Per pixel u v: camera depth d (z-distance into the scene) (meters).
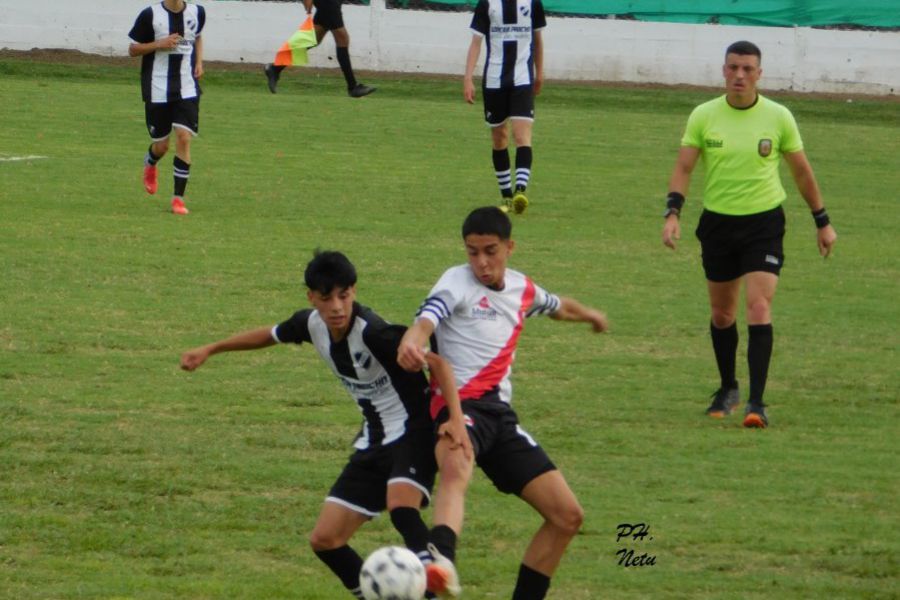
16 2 110.69
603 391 32.91
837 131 90.12
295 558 22.30
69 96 91.50
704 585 21.30
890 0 105.50
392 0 110.75
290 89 101.50
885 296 44.47
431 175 66.44
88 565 21.70
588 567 21.98
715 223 30.86
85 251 45.78
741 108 30.81
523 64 56.25
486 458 19.72
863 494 25.91
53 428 28.50
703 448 28.61
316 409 30.66
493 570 21.80
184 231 50.03
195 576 21.38
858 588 21.25
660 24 108.12
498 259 19.80
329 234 50.50
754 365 30.56
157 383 32.09
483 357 19.89
